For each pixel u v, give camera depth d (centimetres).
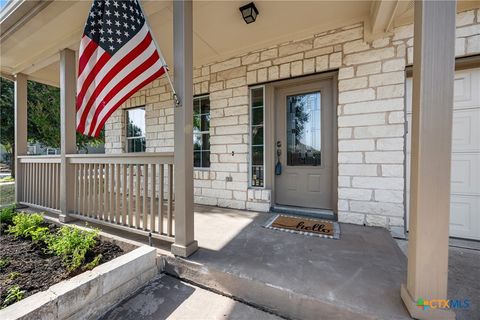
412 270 138
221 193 400
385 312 139
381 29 276
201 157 439
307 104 351
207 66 410
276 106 370
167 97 468
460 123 262
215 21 296
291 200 362
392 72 279
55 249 216
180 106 213
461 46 249
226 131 394
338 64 306
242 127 379
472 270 197
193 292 187
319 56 318
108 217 279
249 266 193
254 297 172
